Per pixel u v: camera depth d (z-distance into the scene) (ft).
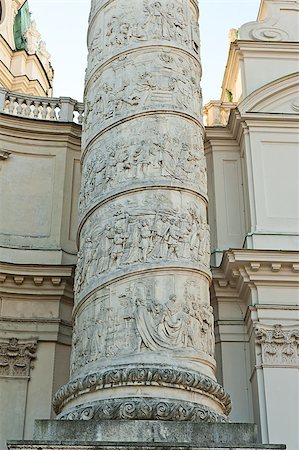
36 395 53.26
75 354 34.78
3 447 51.11
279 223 56.65
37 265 55.67
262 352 51.16
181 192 37.32
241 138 61.00
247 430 29.14
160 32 41.24
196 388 32.01
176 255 35.29
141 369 31.35
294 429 48.75
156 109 38.86
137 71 39.93
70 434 28.73
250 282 53.52
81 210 38.93
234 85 70.38
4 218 59.36
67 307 56.95
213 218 59.41
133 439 28.73
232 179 60.80
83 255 37.04
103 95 40.22
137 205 36.19
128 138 38.19
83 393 31.94
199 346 33.83
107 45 41.57
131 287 33.96
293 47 64.54
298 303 53.16
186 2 44.06
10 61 104.37
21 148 62.18
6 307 55.93
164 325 33.14
